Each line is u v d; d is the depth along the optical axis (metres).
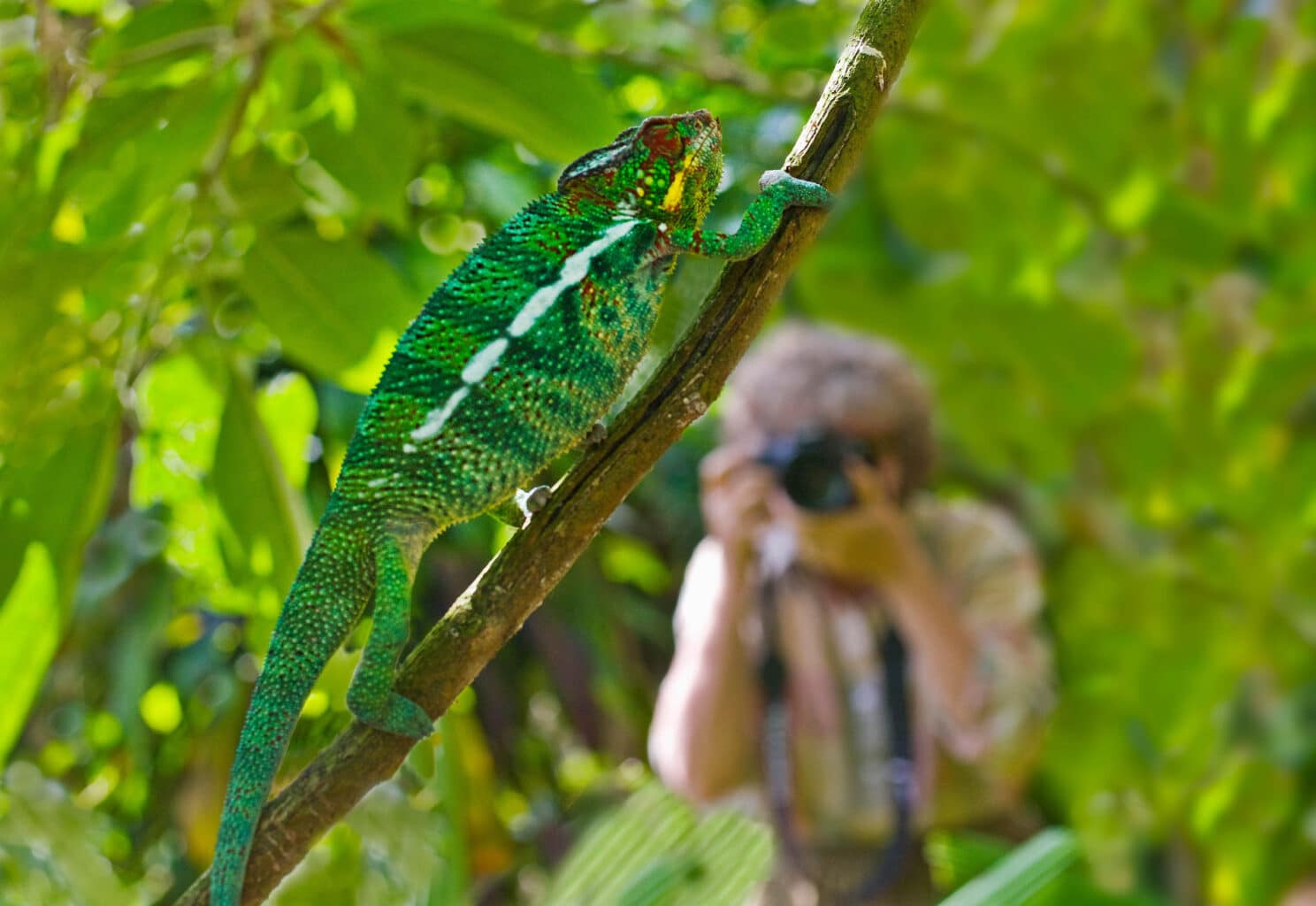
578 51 3.81
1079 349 5.75
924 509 5.23
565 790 6.73
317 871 3.59
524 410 2.32
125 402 2.88
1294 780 6.08
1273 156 5.48
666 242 2.39
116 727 5.31
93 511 2.85
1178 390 5.95
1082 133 5.37
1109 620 6.19
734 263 2.22
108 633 5.17
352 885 3.54
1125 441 5.99
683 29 4.72
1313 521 5.84
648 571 6.63
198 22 2.75
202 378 3.42
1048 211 5.62
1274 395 5.71
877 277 6.00
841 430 4.86
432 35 2.70
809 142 2.27
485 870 5.70
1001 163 5.53
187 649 5.13
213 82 2.71
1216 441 5.88
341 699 2.98
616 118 2.77
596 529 2.16
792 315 6.83
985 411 6.00
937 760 5.02
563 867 3.92
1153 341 6.04
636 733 6.42
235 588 3.17
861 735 4.80
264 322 2.93
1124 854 6.19
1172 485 6.01
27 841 3.42
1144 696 6.01
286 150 3.49
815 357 4.96
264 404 3.52
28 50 2.92
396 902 3.47
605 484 2.15
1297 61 5.38
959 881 4.63
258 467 3.04
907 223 5.77
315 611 2.24
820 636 4.83
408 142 2.86
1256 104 5.43
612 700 5.96
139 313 2.91
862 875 4.76
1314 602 5.94
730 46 4.86
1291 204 5.58
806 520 4.71
